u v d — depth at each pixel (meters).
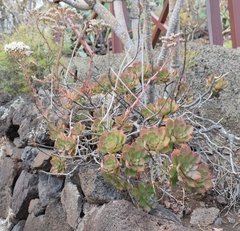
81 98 1.35
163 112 1.06
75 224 1.17
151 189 1.00
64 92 1.27
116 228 0.89
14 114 1.97
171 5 1.41
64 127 1.28
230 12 1.88
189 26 3.18
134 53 1.43
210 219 1.04
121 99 1.17
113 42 2.66
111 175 0.96
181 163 0.84
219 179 1.11
